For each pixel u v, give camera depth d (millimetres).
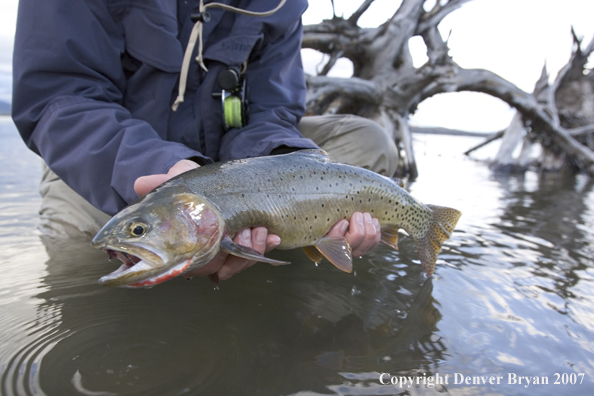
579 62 2893
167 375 385
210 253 429
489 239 926
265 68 787
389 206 607
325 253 532
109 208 514
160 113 675
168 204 416
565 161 3020
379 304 564
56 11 563
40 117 558
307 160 540
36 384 358
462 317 533
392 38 2109
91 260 668
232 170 475
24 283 568
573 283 663
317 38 2107
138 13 634
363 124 935
